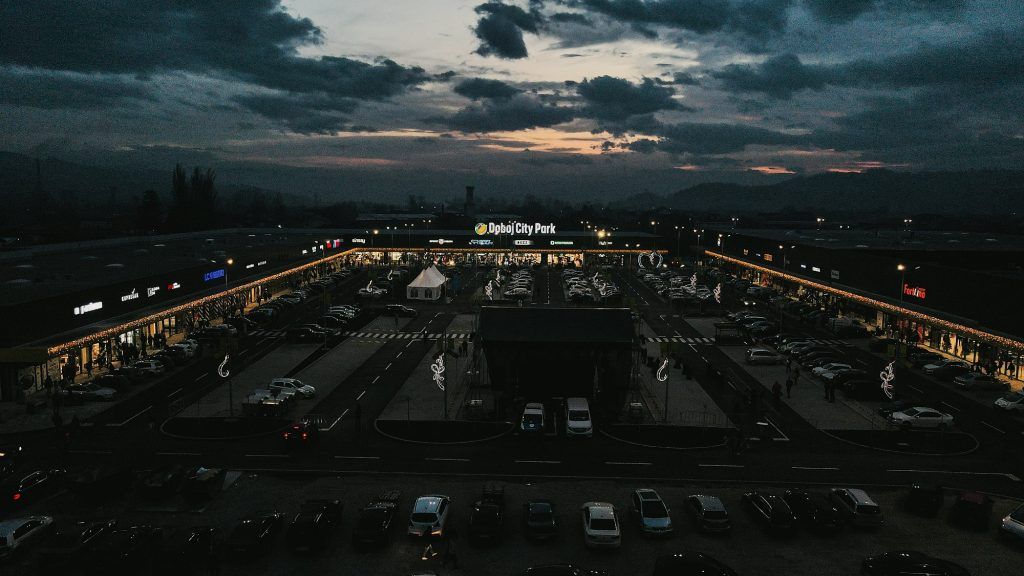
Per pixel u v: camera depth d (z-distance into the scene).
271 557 30.66
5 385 53.00
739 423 49.44
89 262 82.38
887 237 127.25
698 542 32.28
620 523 34.06
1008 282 60.12
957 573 28.39
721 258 147.25
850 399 55.69
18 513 34.72
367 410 51.69
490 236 152.88
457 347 73.62
